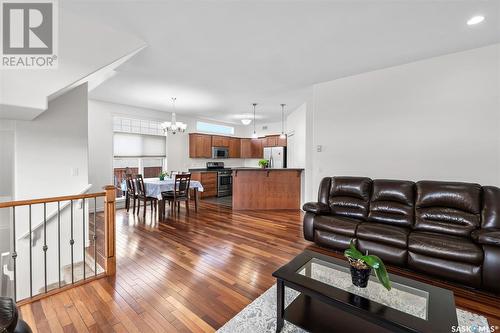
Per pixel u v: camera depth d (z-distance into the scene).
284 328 1.73
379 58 3.25
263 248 3.19
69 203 3.41
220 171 7.82
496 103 2.87
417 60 3.33
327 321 1.61
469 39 2.73
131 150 6.06
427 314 1.32
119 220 4.60
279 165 7.69
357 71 3.72
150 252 3.04
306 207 3.35
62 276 3.17
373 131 3.75
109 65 2.73
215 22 2.38
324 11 2.20
